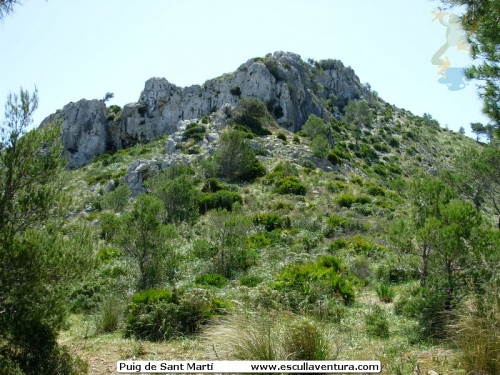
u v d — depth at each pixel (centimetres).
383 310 827
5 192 491
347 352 559
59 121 540
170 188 2419
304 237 1866
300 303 787
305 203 2831
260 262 1479
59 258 494
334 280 1002
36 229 510
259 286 872
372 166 5416
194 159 3778
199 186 3253
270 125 4847
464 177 2045
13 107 499
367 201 2967
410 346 622
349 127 6862
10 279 474
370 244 1705
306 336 504
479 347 468
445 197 899
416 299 760
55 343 507
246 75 5409
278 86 5444
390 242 958
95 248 561
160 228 1273
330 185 3312
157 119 5759
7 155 491
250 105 4850
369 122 7319
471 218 745
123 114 5928
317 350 493
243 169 3534
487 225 751
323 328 597
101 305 967
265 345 488
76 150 5809
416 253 897
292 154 4109
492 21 569
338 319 795
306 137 4847
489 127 656
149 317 771
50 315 490
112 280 1195
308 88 7044
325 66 8431
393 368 493
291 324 516
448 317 641
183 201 2427
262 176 3588
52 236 504
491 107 597
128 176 3691
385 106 9012
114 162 4888
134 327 771
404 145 6869
